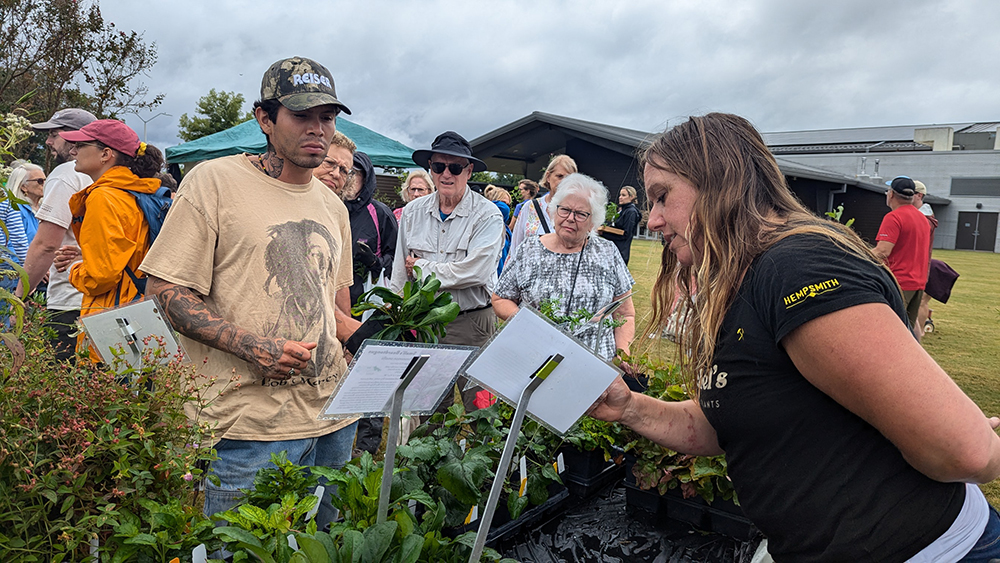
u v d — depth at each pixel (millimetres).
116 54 11828
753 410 1291
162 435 1583
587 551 2156
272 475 1696
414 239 3908
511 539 2162
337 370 2193
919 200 7148
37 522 1374
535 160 17719
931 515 1196
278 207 2059
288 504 1475
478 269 3695
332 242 2227
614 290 3588
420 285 2068
